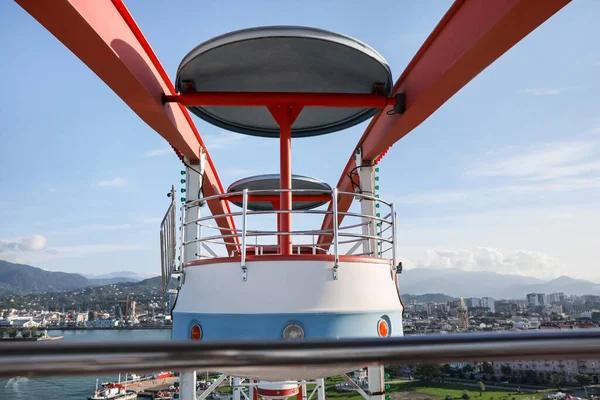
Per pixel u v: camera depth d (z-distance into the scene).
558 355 1.18
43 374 0.97
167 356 1.05
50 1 6.26
